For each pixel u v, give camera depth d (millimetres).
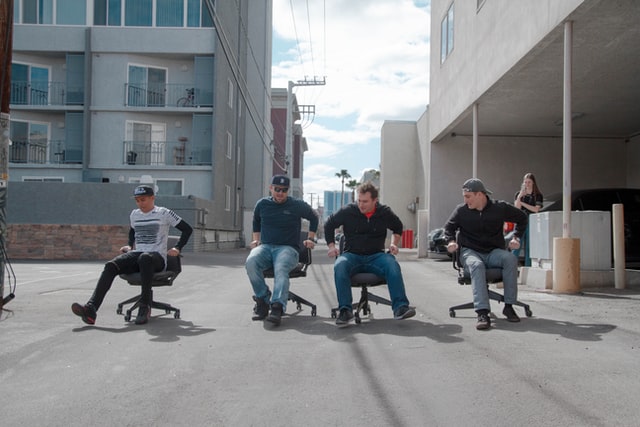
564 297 7707
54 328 5809
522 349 4762
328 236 6188
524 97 13312
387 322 6102
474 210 6203
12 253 17500
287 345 5059
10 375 4164
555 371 4137
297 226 6594
